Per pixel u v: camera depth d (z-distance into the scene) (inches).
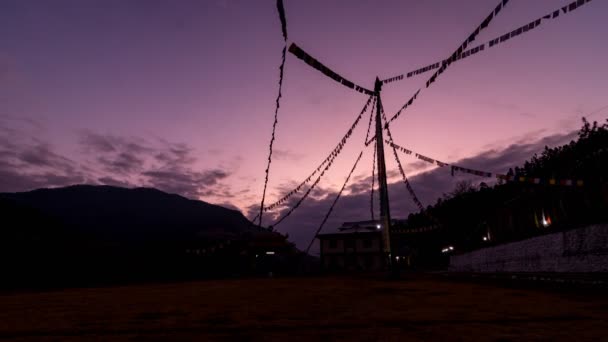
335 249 1605.6
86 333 121.8
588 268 358.0
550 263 431.2
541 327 116.0
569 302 181.8
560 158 442.3
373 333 111.6
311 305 192.5
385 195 445.7
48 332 125.0
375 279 501.0
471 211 795.4
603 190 359.9
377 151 445.4
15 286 653.3
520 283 328.5
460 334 107.6
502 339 99.4
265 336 110.7
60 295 344.8
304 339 105.2
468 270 761.0
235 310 177.0
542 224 472.1
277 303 207.9
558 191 431.5
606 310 151.2
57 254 836.6
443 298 215.0
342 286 364.5
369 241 1581.0
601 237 344.8
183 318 152.1
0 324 146.6
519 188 557.9
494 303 182.9
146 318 154.9
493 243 647.1
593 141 392.5
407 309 166.1
